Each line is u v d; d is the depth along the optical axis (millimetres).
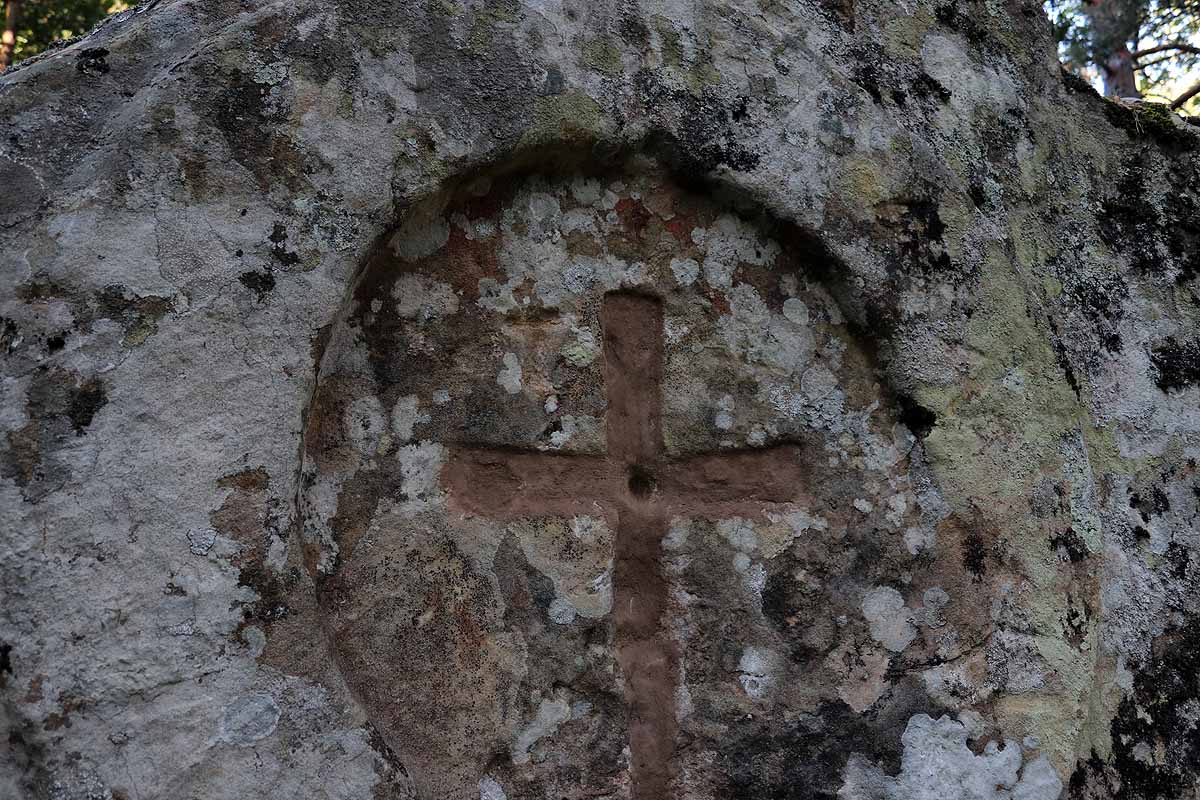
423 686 1675
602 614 1746
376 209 1651
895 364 1802
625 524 1771
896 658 1778
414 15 1677
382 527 1680
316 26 1647
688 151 1750
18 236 1573
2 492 1543
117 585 1558
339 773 1601
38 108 1607
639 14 1750
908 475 1804
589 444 1759
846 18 1864
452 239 1721
